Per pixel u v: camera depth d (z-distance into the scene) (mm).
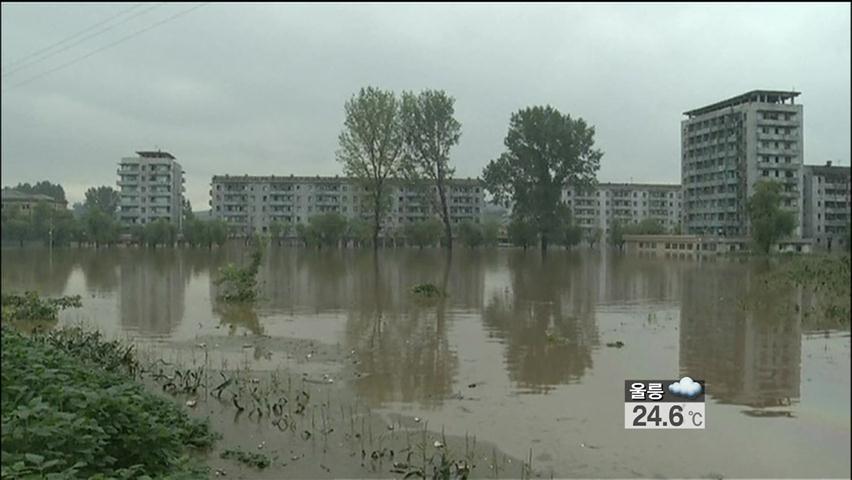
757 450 7262
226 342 13578
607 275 31016
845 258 31469
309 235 61250
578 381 10281
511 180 53219
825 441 7512
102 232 61000
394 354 12414
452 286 25719
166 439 6625
